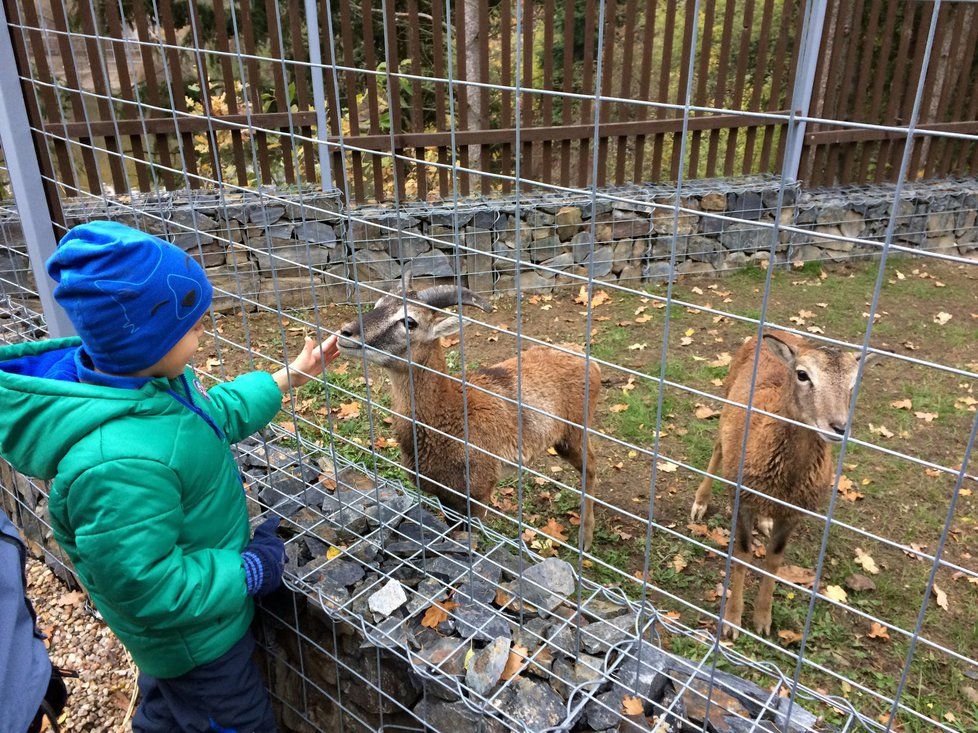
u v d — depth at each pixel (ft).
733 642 12.20
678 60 38.22
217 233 23.70
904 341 22.71
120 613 7.04
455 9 23.91
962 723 10.83
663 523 15.26
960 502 15.64
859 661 11.88
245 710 8.02
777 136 33.63
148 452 6.49
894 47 36.68
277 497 10.69
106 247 6.20
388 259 25.43
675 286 26.94
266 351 21.68
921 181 30.35
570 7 24.66
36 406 6.37
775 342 11.98
